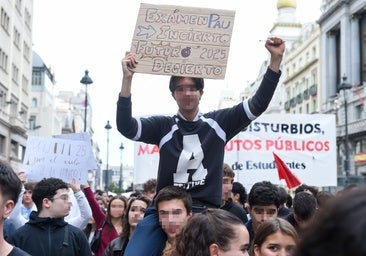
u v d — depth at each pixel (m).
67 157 7.18
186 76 3.59
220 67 3.62
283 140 9.65
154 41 3.64
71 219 6.52
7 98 43.34
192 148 3.54
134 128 3.57
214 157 3.57
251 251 3.61
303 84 60.94
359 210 0.86
